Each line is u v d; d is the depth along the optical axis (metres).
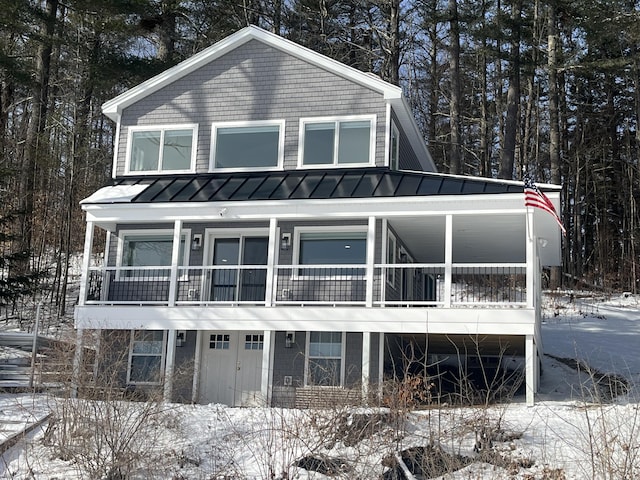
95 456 13.23
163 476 13.12
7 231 30.66
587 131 45.00
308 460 13.16
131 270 21.56
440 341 20.77
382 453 13.16
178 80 23.58
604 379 21.52
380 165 21.59
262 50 23.17
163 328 19.59
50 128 32.53
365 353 18.50
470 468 12.81
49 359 19.08
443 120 45.78
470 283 32.16
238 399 20.22
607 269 41.84
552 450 13.35
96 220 20.72
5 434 14.55
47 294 30.75
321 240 20.80
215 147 22.88
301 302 19.25
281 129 22.53
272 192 20.55
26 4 28.36
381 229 20.19
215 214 20.17
